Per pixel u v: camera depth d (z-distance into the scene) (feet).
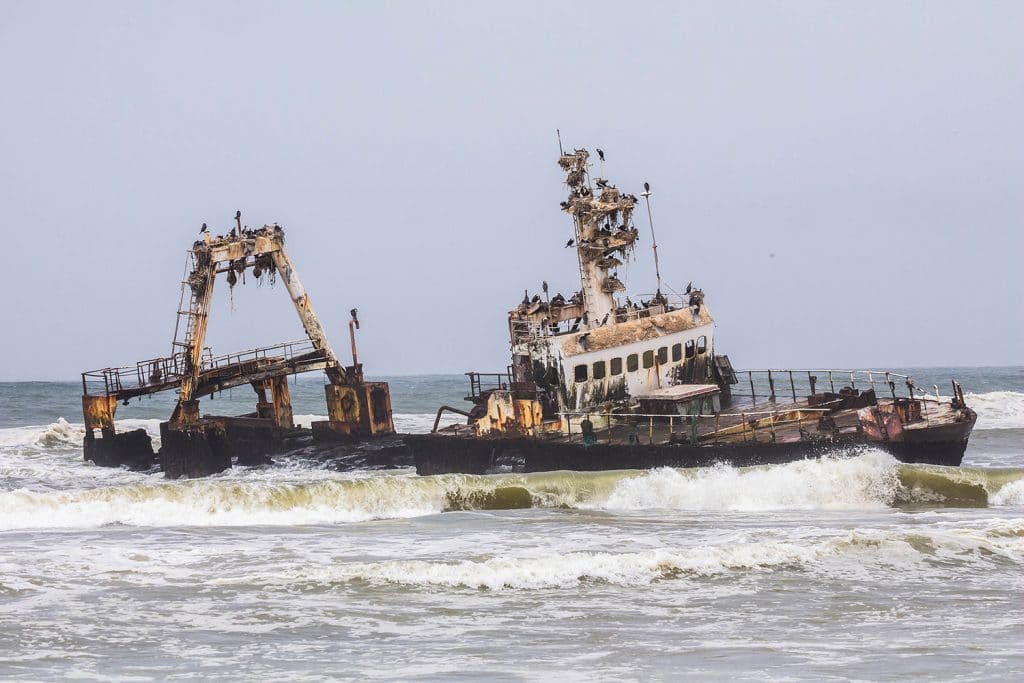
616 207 551.18
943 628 268.21
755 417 503.20
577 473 454.40
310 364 639.35
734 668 238.07
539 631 267.59
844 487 438.40
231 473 588.09
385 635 265.34
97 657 248.93
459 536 377.09
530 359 534.37
